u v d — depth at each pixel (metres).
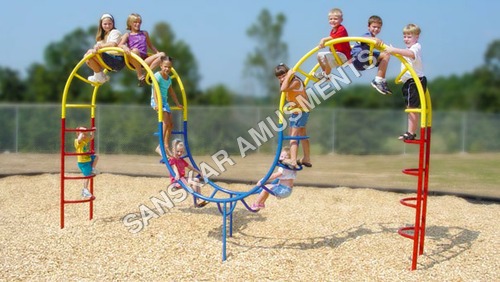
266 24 27.45
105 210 8.39
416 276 5.35
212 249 6.20
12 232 6.97
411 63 5.73
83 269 5.59
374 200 9.68
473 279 5.27
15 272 5.45
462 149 20.48
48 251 6.14
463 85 24.94
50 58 26.78
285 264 5.72
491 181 12.61
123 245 6.36
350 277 5.34
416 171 5.86
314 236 6.82
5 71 26.48
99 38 7.03
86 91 26.38
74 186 10.78
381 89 5.77
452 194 10.27
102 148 17.38
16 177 11.80
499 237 6.83
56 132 17.05
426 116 5.90
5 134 16.91
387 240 6.59
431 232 7.05
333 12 5.79
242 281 5.26
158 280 5.30
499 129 20.44
